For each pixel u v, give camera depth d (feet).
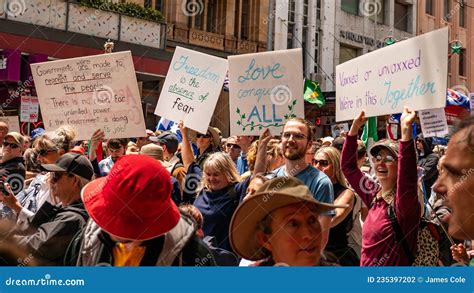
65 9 37.24
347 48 55.98
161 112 14.84
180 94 14.73
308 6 58.03
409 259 8.70
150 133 21.88
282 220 6.08
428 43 9.56
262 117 13.20
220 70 14.46
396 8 54.24
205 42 51.55
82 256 6.49
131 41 40.78
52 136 11.59
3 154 13.84
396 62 10.26
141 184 6.01
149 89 45.80
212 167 11.21
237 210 6.15
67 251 6.97
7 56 34.76
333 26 56.75
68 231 7.16
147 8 42.09
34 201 11.96
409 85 9.96
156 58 42.45
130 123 13.50
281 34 58.03
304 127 10.35
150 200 6.04
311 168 10.39
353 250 10.69
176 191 12.94
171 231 6.44
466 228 4.39
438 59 9.38
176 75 14.84
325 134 38.47
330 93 38.06
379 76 10.68
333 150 11.89
